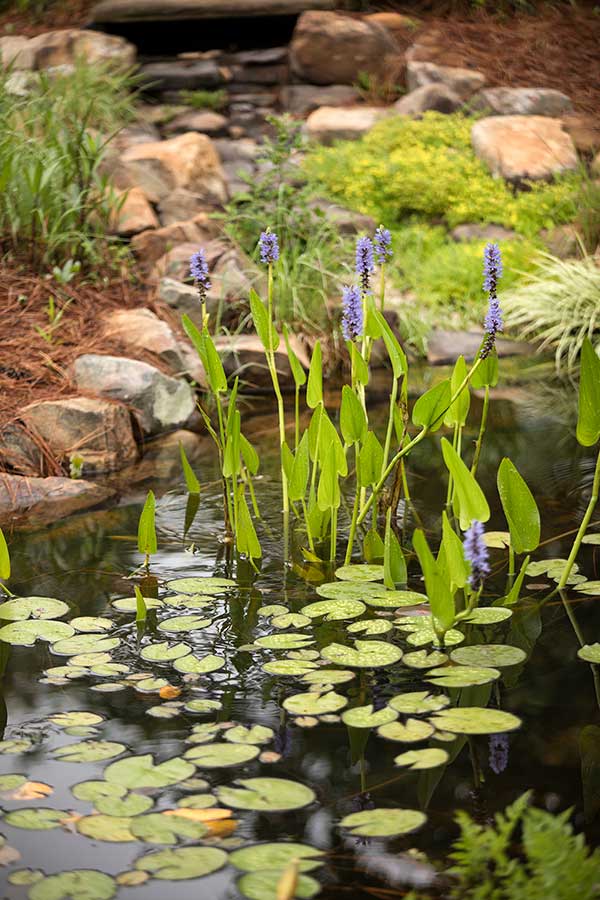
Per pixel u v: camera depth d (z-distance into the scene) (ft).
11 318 15.93
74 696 7.21
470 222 23.07
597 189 22.26
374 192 23.73
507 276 20.52
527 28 30.60
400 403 10.46
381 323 9.77
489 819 5.74
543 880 5.18
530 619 8.40
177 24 29.14
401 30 30.48
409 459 12.93
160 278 18.56
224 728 6.73
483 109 26.89
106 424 13.48
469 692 7.20
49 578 9.45
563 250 21.59
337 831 5.65
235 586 9.18
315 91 28.27
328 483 9.18
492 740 6.57
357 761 6.34
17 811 5.83
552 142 24.71
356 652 7.78
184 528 10.81
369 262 9.63
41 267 17.58
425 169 23.72
